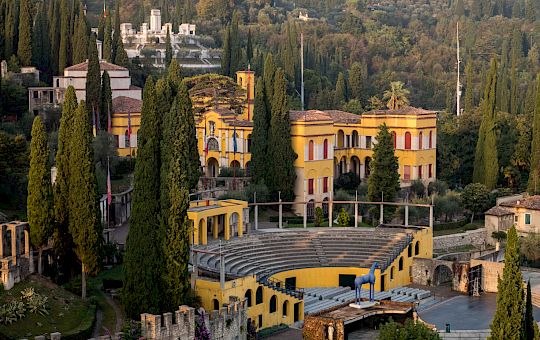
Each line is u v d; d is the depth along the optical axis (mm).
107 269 109125
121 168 148875
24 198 119688
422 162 171750
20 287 91188
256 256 122812
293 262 125125
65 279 101438
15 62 174750
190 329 90625
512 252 88875
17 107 162750
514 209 155125
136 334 87312
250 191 144750
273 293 109312
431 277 134000
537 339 89812
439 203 156625
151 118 96250
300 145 150625
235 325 97375
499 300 89250
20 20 178000
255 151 150750
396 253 130500
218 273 107562
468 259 141875
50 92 170500
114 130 165125
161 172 96062
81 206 99062
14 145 122062
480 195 162375
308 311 114688
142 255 94625
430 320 113875
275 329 108312
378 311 108250
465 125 187625
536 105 172375
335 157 175125
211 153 166625
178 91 132000
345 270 126562
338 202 140000
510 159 185875
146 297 94000
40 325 86000
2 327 83188
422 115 170500
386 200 148875
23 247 97438
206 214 119250
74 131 99125
